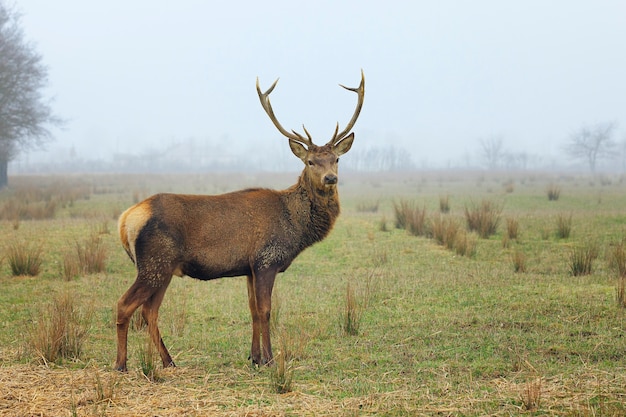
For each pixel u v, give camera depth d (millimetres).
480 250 43125
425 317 27188
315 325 25969
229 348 24016
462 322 26266
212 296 32125
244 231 22141
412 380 19703
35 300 31125
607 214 57594
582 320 25922
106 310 29375
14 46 114562
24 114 117812
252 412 16906
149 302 21500
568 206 71125
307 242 23500
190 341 24875
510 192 99875
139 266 21062
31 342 22797
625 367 20422
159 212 21203
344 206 79438
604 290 30328
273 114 24297
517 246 44000
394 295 31312
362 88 25016
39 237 48344
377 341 24203
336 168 23391
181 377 20344
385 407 17375
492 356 22031
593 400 17609
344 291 32438
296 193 23453
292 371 19094
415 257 41562
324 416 16734
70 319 25062
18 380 19547
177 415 16844
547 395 17922
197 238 21594
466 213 52688
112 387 18047
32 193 96125
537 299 29203
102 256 38125
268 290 22141
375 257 41469
